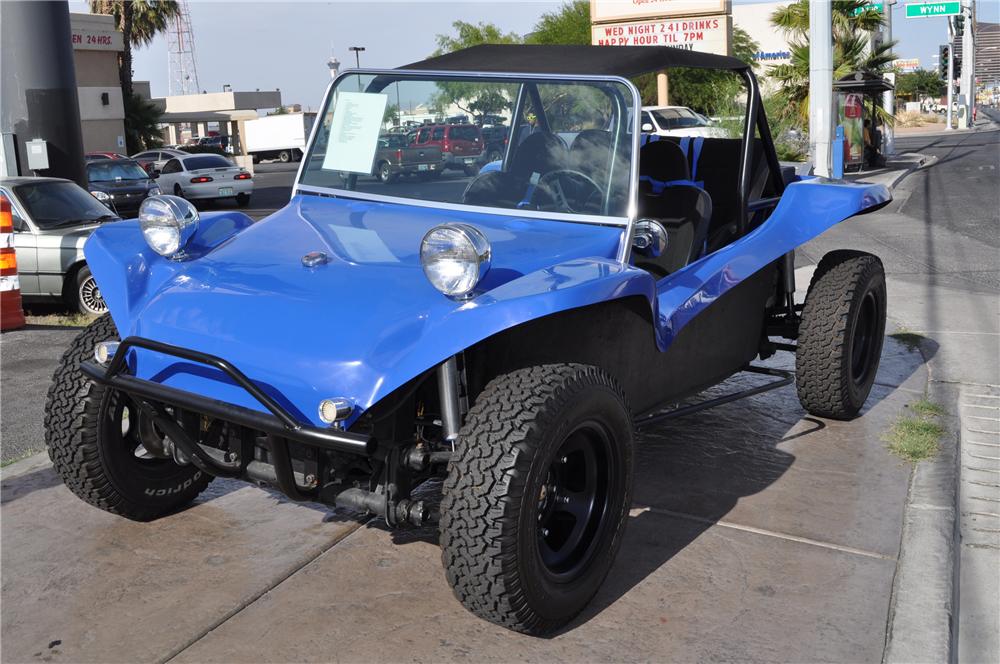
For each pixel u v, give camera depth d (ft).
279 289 10.84
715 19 95.20
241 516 13.53
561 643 10.19
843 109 79.20
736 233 16.11
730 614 10.71
